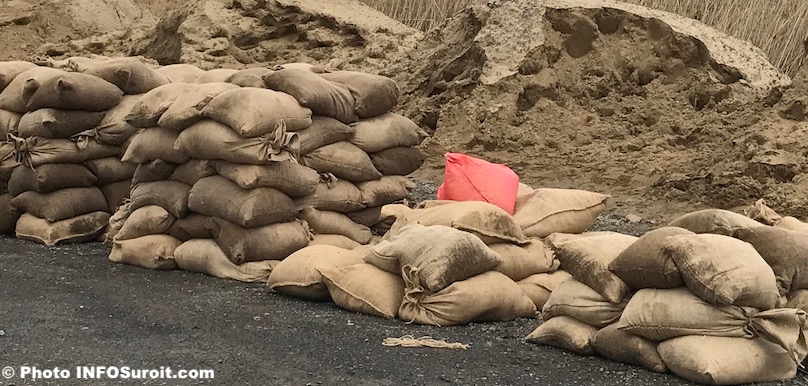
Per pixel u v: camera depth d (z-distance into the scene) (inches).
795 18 430.6
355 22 478.9
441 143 397.4
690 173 346.0
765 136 335.6
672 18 409.1
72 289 242.4
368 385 197.0
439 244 225.6
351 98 266.8
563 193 252.8
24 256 267.3
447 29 438.6
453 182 252.8
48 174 277.3
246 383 196.5
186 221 259.8
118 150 284.2
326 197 261.6
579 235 245.4
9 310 227.5
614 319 210.4
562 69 405.4
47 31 568.1
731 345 201.0
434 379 200.1
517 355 211.9
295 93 255.9
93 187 284.7
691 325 201.5
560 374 203.8
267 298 240.1
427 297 226.4
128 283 248.1
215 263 254.5
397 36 477.7
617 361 209.9
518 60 400.2
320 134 260.4
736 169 332.5
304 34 483.2
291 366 203.6
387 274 232.5
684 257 202.2
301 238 254.2
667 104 392.2
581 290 213.8
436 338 218.7
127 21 594.9
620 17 407.5
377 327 223.8
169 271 259.3
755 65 395.9
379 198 270.1
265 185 250.2
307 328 222.1
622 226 315.6
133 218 263.3
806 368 209.6
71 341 212.4
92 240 284.2
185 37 488.4
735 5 438.6
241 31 487.5
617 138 386.6
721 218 218.4
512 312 230.8
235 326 222.2
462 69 418.6
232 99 248.1
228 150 247.6
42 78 278.4
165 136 260.1
